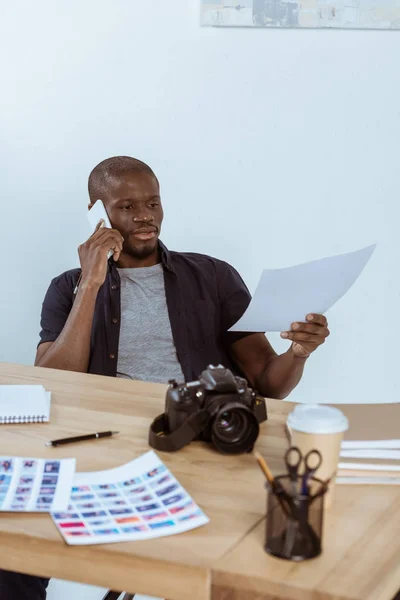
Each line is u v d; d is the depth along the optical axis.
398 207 2.54
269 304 1.68
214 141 2.63
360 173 2.55
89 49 2.68
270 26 2.50
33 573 1.03
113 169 2.12
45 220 2.82
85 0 2.65
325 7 2.46
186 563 0.96
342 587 0.92
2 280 2.90
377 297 2.60
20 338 2.91
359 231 2.58
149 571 0.98
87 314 1.98
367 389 2.66
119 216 2.10
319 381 2.69
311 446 1.09
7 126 2.80
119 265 2.14
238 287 2.17
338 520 1.08
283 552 0.97
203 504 1.12
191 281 2.14
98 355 2.07
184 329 2.09
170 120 2.65
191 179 2.68
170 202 2.71
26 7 2.71
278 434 1.39
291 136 2.57
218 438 1.29
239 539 1.02
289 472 0.98
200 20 2.55
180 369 2.08
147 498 1.13
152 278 2.13
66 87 2.72
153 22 2.61
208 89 2.60
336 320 2.64
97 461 1.26
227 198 2.66
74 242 2.81
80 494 1.14
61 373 1.75
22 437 1.36
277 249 2.65
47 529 1.04
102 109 2.70
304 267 1.65
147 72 2.64
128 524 1.05
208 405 1.30
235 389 1.32
